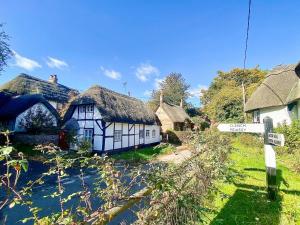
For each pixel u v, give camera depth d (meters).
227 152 8.67
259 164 10.31
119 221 4.56
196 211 3.93
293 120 15.47
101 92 22.73
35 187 8.90
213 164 5.72
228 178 6.71
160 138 32.78
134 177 2.75
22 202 1.98
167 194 3.10
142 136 27.70
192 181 4.30
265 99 22.03
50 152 2.50
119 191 2.37
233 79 51.31
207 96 53.19
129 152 22.59
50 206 7.00
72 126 21.48
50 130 20.80
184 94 60.97
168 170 3.50
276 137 5.34
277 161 11.55
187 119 38.72
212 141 7.17
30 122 20.19
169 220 3.08
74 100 22.38
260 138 18.50
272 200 5.78
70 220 1.82
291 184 7.28
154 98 59.91
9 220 6.01
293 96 17.09
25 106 22.14
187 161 4.37
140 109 28.66
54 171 2.40
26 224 5.75
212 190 5.67
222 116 33.72
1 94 26.86
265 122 6.01
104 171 2.43
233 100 33.34
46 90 34.97
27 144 18.58
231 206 5.43
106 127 21.22
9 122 22.14
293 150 12.62
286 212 5.04
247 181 7.44
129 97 28.98
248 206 5.43
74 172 11.55
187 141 6.74
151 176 2.84
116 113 22.45
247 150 15.43
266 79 25.33
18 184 8.34
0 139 16.42
